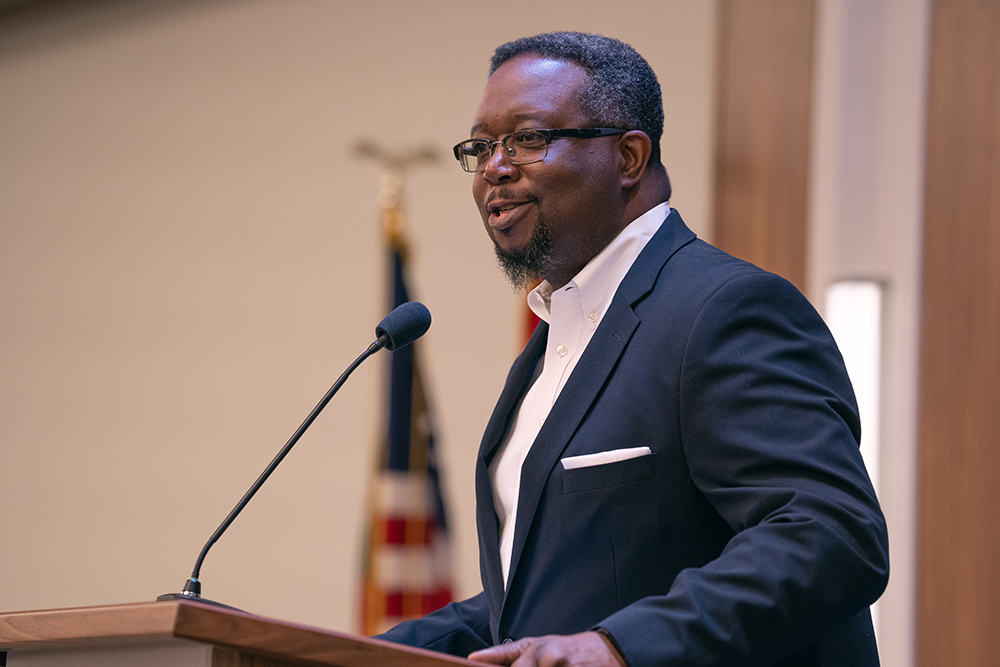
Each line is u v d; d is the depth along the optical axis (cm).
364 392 1448
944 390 1045
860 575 328
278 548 1459
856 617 390
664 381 387
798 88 1152
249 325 1548
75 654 318
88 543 1591
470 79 1462
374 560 1327
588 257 459
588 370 411
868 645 388
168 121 1662
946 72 1085
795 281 1125
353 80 1541
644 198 464
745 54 1180
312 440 1470
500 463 453
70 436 1642
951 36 1087
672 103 1267
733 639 317
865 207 1109
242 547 1484
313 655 279
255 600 1458
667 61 1282
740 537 337
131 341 1628
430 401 1396
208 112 1636
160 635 275
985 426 1023
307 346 1504
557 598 388
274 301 1538
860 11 1132
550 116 450
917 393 1055
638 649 312
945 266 1062
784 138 1150
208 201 1611
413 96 1497
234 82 1623
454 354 1402
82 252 1692
